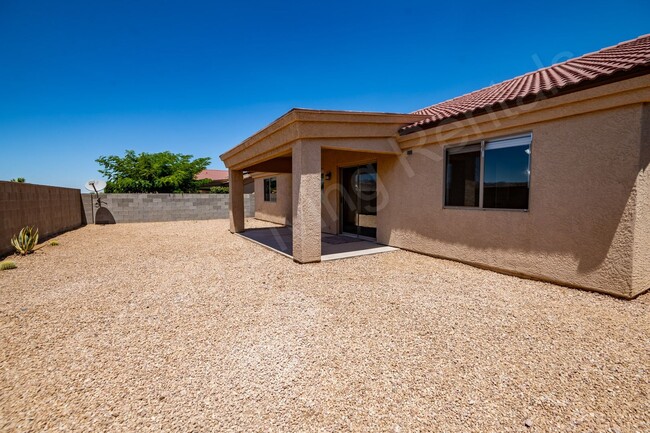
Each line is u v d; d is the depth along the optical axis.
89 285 5.92
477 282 5.79
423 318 4.23
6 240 8.87
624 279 4.66
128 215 18.62
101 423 2.37
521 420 2.36
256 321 4.23
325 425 2.34
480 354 3.29
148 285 5.91
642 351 3.30
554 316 4.21
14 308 4.74
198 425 2.35
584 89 4.81
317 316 4.36
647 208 4.70
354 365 3.13
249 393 2.72
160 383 2.87
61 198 14.05
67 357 3.33
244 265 7.50
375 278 6.16
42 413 2.48
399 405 2.54
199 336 3.80
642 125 4.42
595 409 2.46
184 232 14.12
